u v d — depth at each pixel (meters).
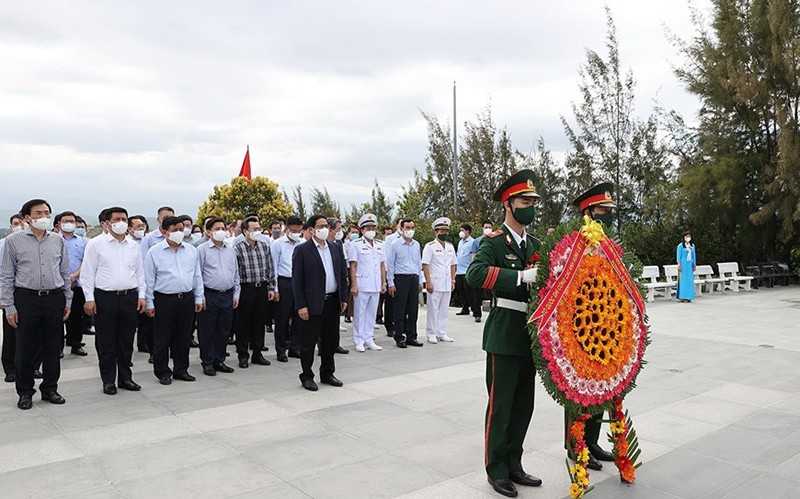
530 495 4.26
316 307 7.07
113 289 6.91
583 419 4.20
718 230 21.80
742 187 20.69
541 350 4.05
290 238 9.06
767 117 20.27
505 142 29.84
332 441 5.32
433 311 10.45
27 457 4.95
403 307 10.04
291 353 9.23
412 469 4.68
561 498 4.21
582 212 5.01
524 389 4.52
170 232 7.44
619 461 4.47
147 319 9.44
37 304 6.39
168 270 7.44
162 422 5.88
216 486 4.37
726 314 13.95
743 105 20.77
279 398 6.76
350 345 10.28
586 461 4.11
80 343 9.41
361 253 9.65
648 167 24.91
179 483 4.42
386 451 5.07
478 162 29.80
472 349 9.84
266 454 5.00
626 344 4.38
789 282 22.00
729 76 20.42
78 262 9.48
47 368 6.57
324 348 7.40
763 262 21.86
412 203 19.72
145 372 8.13
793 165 19.05
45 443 5.28
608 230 4.54
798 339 10.51
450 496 4.21
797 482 4.48
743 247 21.59
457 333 11.53
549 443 5.31
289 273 8.98
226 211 27.38
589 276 4.23
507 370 4.32
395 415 6.10
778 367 8.28
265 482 4.43
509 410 4.33
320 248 7.30
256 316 8.62
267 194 27.88
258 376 7.90
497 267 4.35
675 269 17.34
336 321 7.40
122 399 6.73
